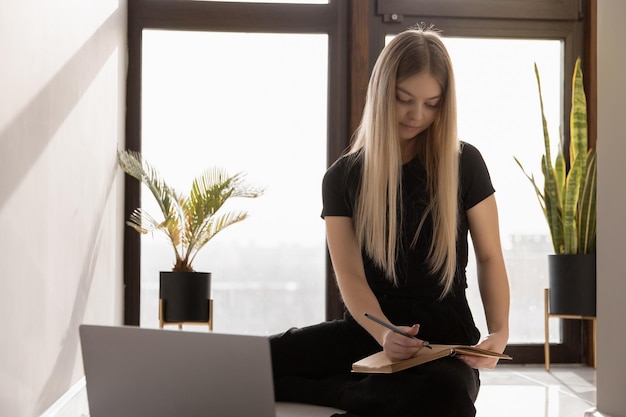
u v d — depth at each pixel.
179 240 4.27
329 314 4.68
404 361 1.69
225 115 4.70
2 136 2.13
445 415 1.78
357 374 2.06
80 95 3.20
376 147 2.03
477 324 4.81
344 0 4.69
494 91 4.81
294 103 4.73
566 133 4.79
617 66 2.51
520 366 4.64
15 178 2.26
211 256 4.69
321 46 4.74
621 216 2.47
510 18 4.75
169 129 4.67
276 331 4.71
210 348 1.38
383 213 2.03
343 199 2.15
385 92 2.02
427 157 2.09
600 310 2.59
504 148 4.81
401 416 1.83
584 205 4.35
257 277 4.71
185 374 1.42
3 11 2.12
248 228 4.70
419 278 2.04
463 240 2.11
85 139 3.31
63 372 2.95
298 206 4.72
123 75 4.46
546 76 4.82
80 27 3.20
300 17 4.68
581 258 4.29
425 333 2.00
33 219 2.47
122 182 4.46
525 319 4.81
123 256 4.57
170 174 4.66
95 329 1.50
